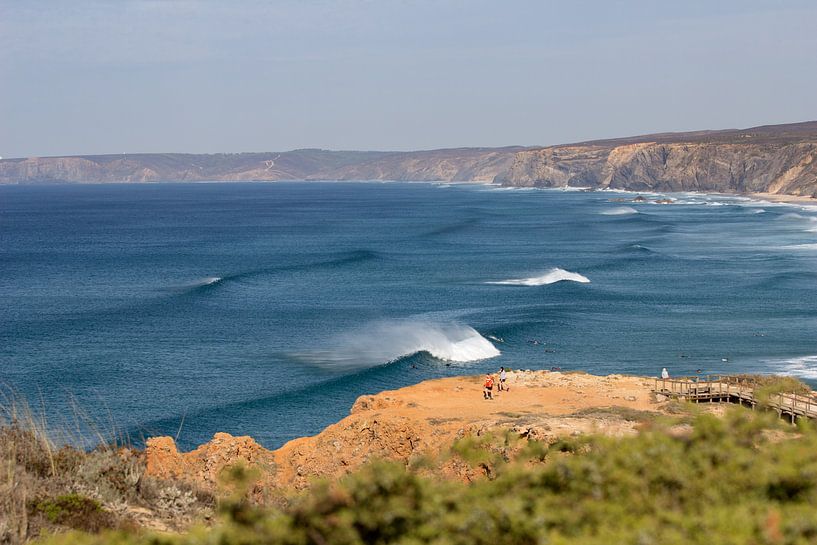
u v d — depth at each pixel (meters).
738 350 69.31
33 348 71.12
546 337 75.06
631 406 36.38
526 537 13.15
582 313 86.25
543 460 21.25
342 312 87.62
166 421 50.09
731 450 15.35
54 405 53.31
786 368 62.75
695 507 13.88
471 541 13.09
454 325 78.19
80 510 17.92
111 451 22.88
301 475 31.00
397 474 13.95
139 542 14.03
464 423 31.47
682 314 85.69
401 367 63.53
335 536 12.94
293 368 63.47
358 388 57.84
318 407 53.50
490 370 63.03
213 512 20.64
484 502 13.77
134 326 80.69
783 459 14.93
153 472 27.34
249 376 61.34
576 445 20.25
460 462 26.48
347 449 31.62
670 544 12.46
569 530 13.22
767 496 14.16
